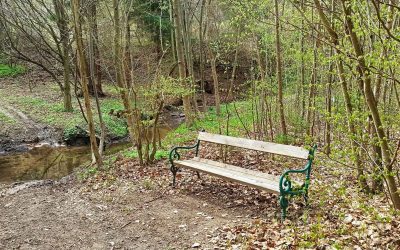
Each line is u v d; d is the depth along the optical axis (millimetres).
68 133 13000
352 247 3586
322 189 4531
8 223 5277
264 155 7945
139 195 6129
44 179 8516
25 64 20297
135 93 7469
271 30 8828
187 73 16641
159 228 4883
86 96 7449
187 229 4781
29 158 11117
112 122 14570
